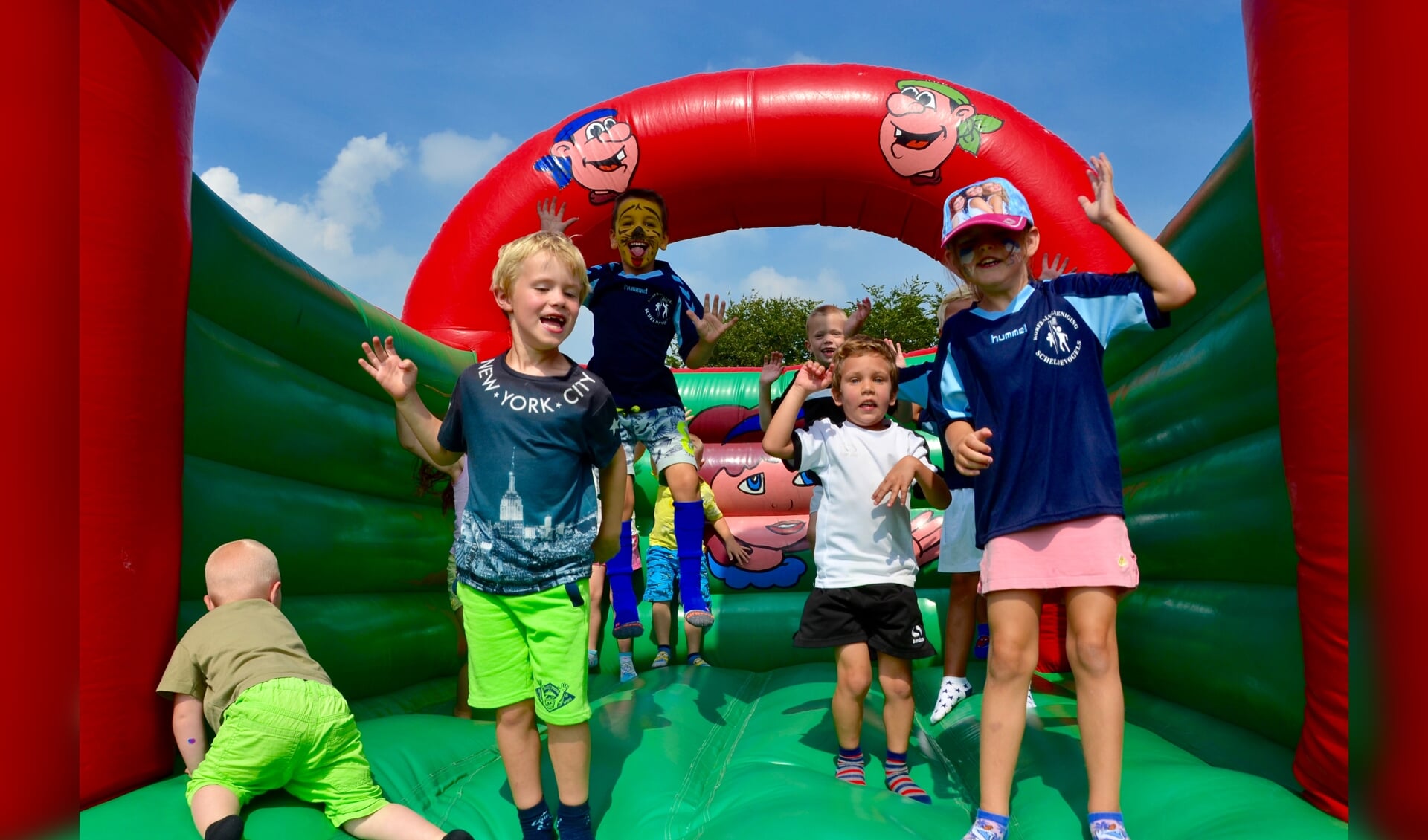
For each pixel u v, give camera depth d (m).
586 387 2.46
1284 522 2.57
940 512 5.36
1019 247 2.46
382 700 3.81
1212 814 2.17
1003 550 2.31
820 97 5.19
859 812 2.39
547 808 2.44
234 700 2.28
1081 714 2.22
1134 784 2.43
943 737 3.48
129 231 2.34
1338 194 2.05
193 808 2.13
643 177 5.32
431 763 2.97
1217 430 3.11
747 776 2.80
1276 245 2.21
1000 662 2.29
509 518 2.35
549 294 2.40
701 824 2.56
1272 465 2.65
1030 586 2.25
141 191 2.38
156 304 2.41
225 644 2.35
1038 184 5.03
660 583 5.12
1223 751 2.70
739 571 5.38
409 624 4.16
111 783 2.21
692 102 5.26
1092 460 2.26
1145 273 2.28
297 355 3.53
